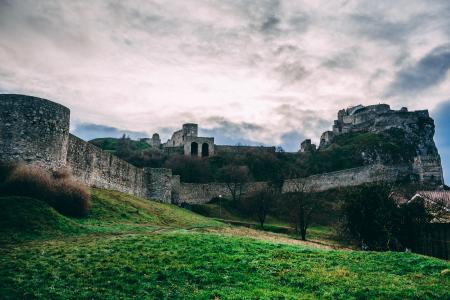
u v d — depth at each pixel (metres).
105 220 34.97
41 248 22.02
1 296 15.20
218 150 130.12
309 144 139.88
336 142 137.75
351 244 42.50
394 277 18.78
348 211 38.16
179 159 112.06
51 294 15.69
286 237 48.06
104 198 42.75
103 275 18.03
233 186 91.06
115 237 26.47
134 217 39.53
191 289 16.78
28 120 34.34
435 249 34.41
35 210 27.67
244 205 82.12
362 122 146.50
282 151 137.00
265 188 85.50
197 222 47.72
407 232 36.03
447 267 20.28
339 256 23.05
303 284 17.80
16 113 34.09
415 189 67.94
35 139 34.44
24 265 18.69
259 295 16.03
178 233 29.77
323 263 21.25
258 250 23.81
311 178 87.31
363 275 19.09
